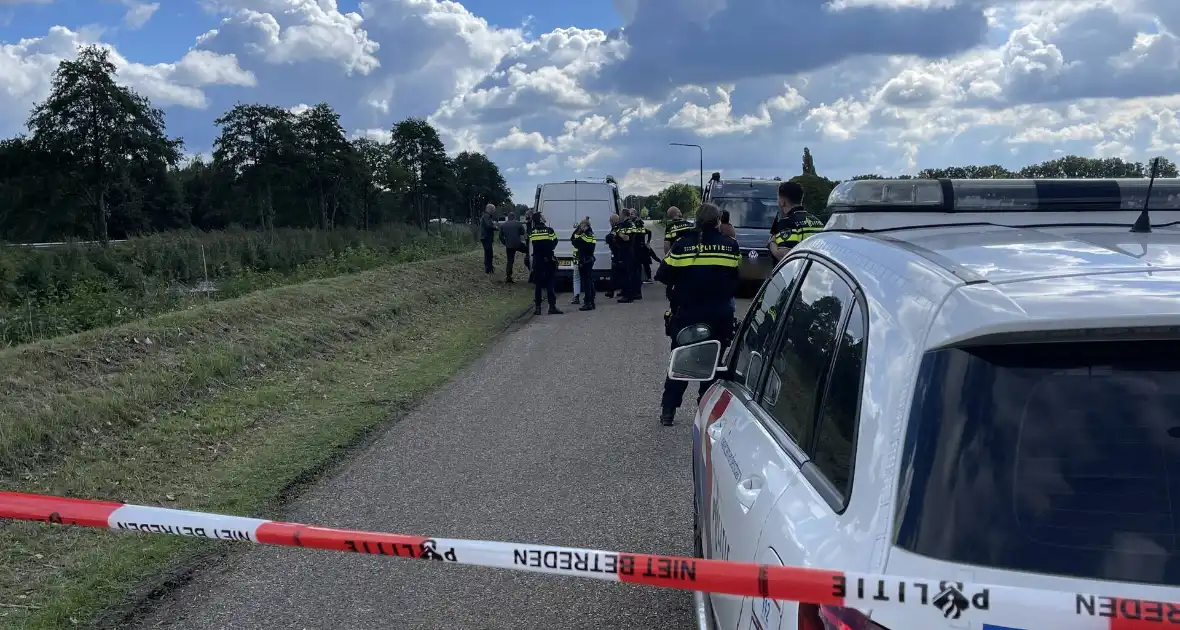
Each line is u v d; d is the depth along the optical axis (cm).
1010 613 148
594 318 1461
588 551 214
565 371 984
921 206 311
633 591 418
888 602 154
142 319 1077
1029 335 164
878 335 198
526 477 600
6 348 813
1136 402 162
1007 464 160
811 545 181
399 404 827
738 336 387
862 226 310
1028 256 211
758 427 275
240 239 2220
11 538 479
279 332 1029
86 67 3212
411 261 2159
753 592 174
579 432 715
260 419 757
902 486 165
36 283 1591
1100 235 247
